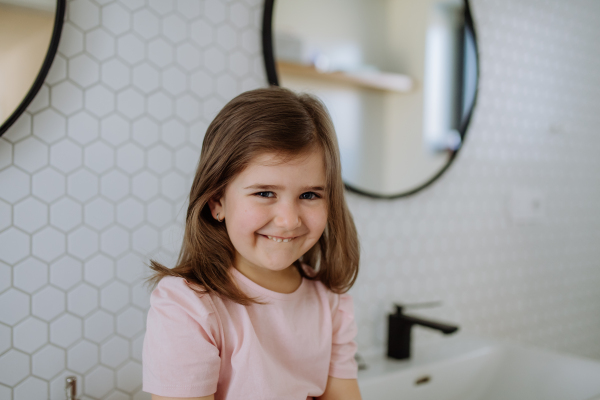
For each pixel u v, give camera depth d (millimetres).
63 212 813
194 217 652
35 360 797
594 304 1927
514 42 1528
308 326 704
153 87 888
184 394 568
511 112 1540
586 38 1788
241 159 589
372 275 1201
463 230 1425
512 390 1240
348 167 1135
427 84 1284
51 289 808
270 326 667
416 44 1254
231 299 646
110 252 861
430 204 1332
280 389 630
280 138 581
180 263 692
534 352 1241
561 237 1760
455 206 1399
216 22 951
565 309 1801
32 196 786
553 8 1650
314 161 609
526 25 1562
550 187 1699
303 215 620
